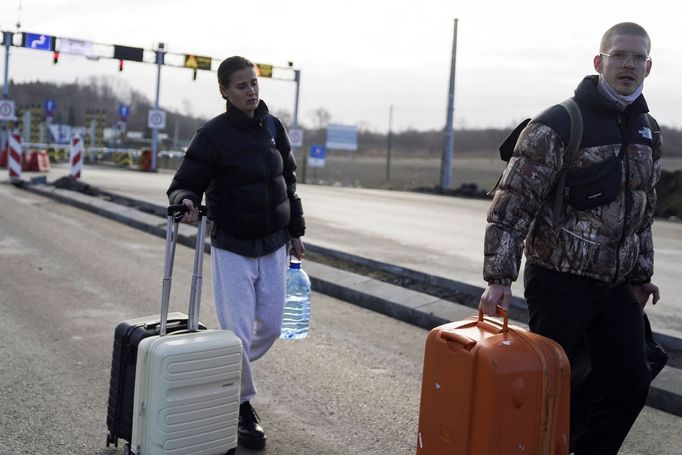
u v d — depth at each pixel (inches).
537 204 124.1
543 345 116.9
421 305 274.5
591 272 125.1
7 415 169.3
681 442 169.6
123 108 2380.7
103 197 683.4
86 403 179.2
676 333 233.3
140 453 135.9
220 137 153.0
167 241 140.8
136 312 271.3
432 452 121.0
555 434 116.9
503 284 123.0
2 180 890.7
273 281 160.7
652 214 137.5
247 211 153.7
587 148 124.2
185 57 1147.3
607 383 130.3
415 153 3599.9
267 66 1275.8
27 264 355.6
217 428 139.2
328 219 567.5
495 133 3543.3
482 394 113.0
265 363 215.2
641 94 127.2
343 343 239.8
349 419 175.6
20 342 226.8
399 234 492.4
